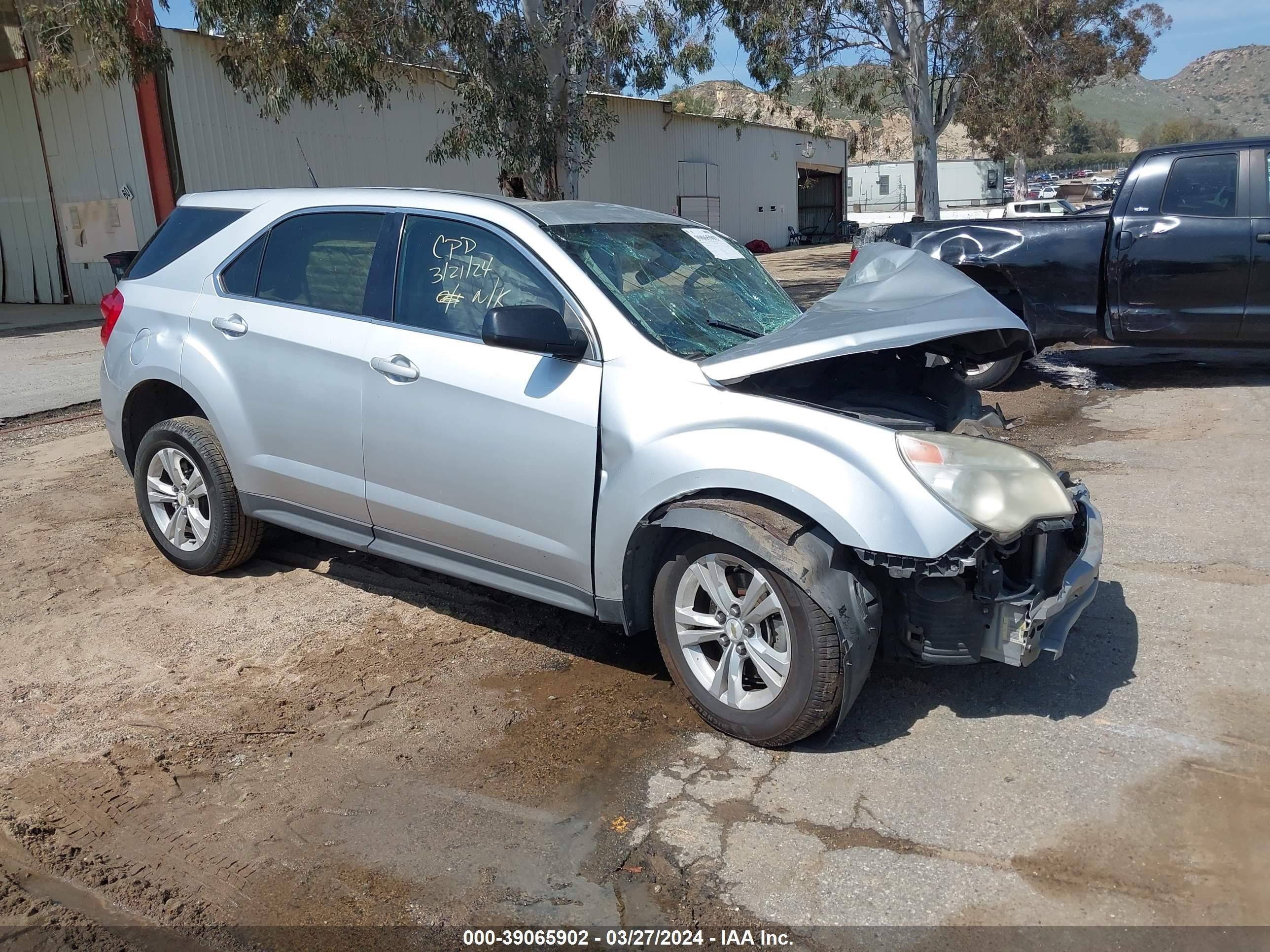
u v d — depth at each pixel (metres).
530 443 3.78
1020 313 8.89
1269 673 3.88
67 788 3.31
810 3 20.47
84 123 19.81
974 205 50.25
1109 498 5.98
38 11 16.00
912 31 22.36
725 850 2.95
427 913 2.71
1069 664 4.02
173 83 19.03
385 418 4.15
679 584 3.57
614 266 4.03
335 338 4.32
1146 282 8.24
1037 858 2.87
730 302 4.37
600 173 30.77
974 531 3.10
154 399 5.23
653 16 15.13
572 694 3.91
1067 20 28.11
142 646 4.36
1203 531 5.36
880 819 3.07
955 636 3.31
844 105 24.25
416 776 3.37
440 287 4.13
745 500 3.39
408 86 22.73
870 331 3.50
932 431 3.44
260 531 5.05
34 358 12.86
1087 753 3.39
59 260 21.33
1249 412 7.76
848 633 3.19
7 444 8.00
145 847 3.02
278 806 3.21
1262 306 8.01
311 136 21.17
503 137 14.72
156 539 5.21
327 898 2.78
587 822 3.10
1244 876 2.77
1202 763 3.31
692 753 3.47
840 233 47.81
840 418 3.32
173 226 5.22
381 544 4.36
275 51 13.62
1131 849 2.90
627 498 3.55
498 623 4.57
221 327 4.71
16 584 5.05
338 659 4.23
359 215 4.43
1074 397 8.72
